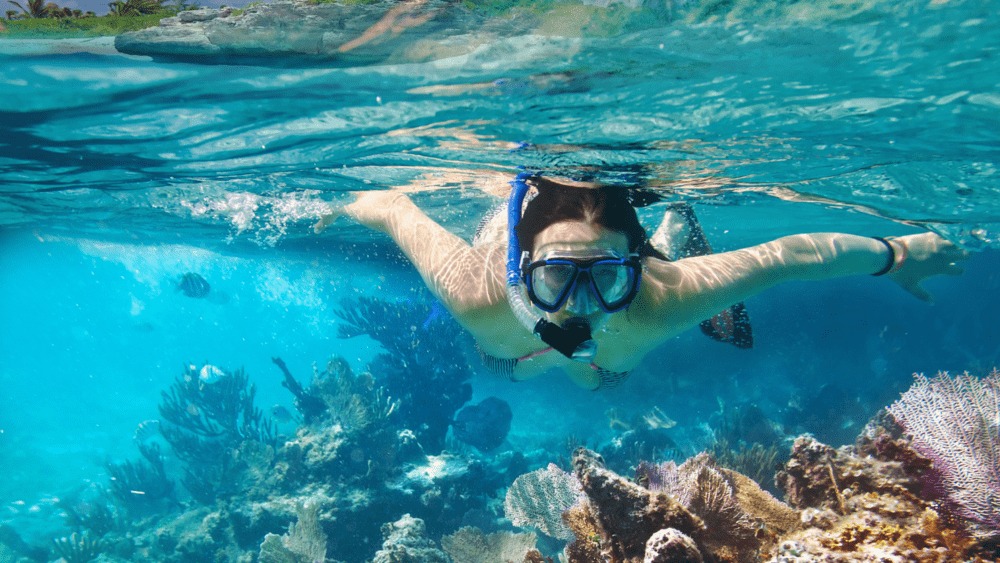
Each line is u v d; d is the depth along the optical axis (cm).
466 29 297
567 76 350
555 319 217
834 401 1588
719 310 258
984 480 252
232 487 1023
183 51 328
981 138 477
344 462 917
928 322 2722
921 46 300
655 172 578
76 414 3288
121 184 773
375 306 1310
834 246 289
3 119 458
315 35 307
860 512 239
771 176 642
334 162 614
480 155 537
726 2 261
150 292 5172
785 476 305
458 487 951
